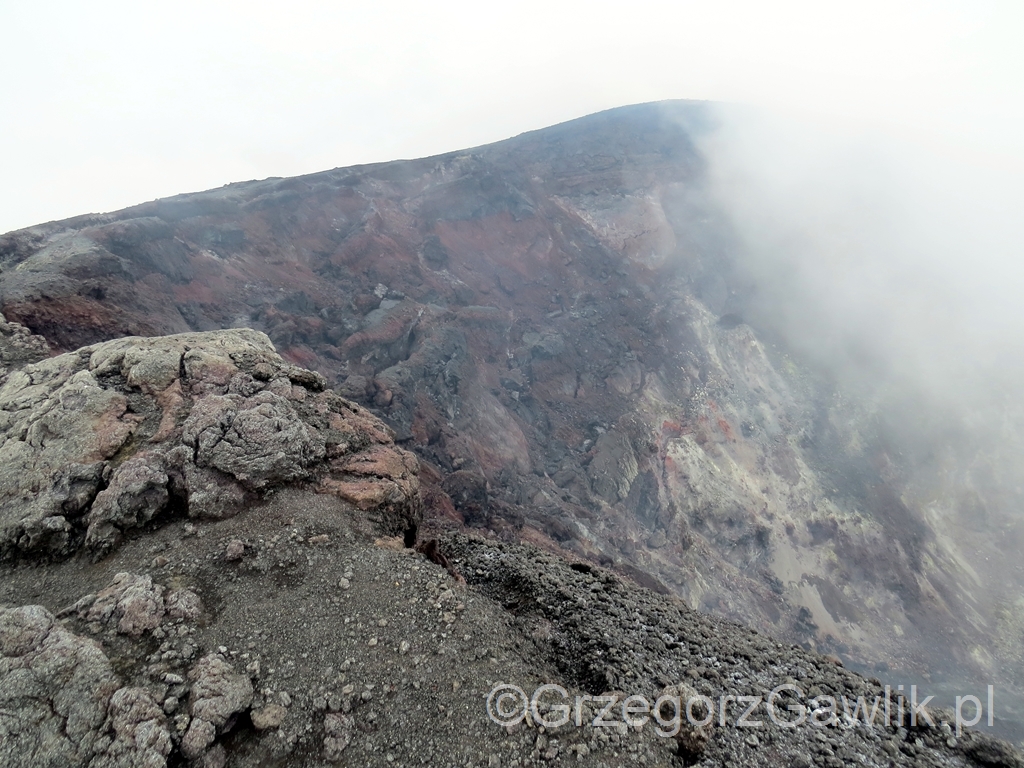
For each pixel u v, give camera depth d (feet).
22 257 103.76
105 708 20.75
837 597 181.68
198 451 36.52
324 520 35.12
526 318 227.20
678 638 35.83
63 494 32.40
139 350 43.39
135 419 38.70
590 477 179.01
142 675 22.86
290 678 24.29
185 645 24.71
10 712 19.42
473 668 26.78
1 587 28.30
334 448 42.52
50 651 21.52
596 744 23.88
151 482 33.50
